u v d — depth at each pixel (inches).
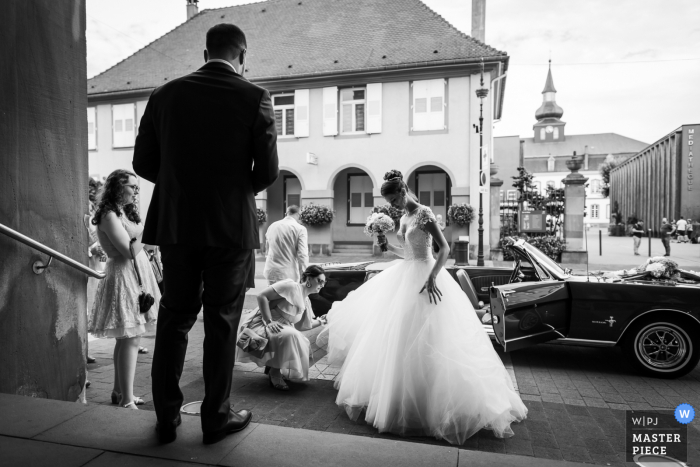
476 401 122.6
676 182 1298.0
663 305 181.8
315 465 72.8
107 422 86.3
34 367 108.3
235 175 78.0
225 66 81.7
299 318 171.3
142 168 83.4
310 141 738.8
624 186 2003.0
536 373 189.9
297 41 806.5
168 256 79.3
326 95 727.1
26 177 107.3
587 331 188.7
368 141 714.2
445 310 132.2
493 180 668.1
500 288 187.8
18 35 105.6
